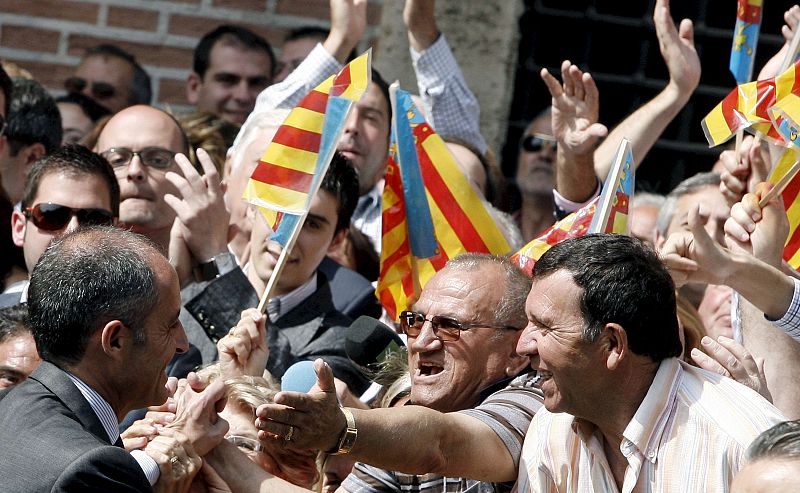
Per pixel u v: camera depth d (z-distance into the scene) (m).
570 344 8.85
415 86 19.33
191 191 13.77
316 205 13.40
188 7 19.86
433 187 12.52
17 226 14.40
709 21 20.00
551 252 9.10
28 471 8.73
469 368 10.34
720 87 20.02
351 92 11.77
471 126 17.56
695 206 10.60
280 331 12.84
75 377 9.24
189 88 19.52
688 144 20.09
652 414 8.91
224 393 9.80
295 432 8.55
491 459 9.46
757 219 11.63
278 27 19.94
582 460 9.35
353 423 8.69
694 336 12.29
